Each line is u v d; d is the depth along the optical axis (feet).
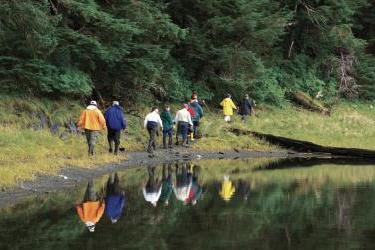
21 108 79.77
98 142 81.87
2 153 60.29
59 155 68.33
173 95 111.55
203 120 110.63
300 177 62.08
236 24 115.03
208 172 66.54
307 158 88.43
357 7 150.41
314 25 145.28
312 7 143.33
